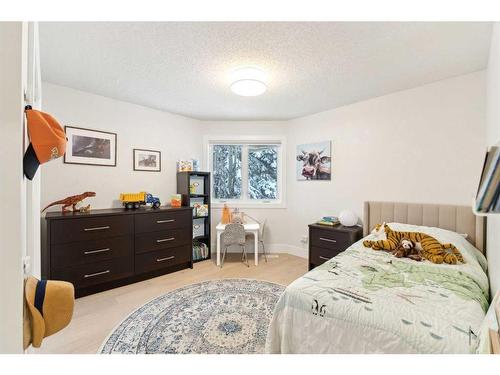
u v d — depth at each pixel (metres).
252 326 2.02
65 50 1.96
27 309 0.78
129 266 2.81
